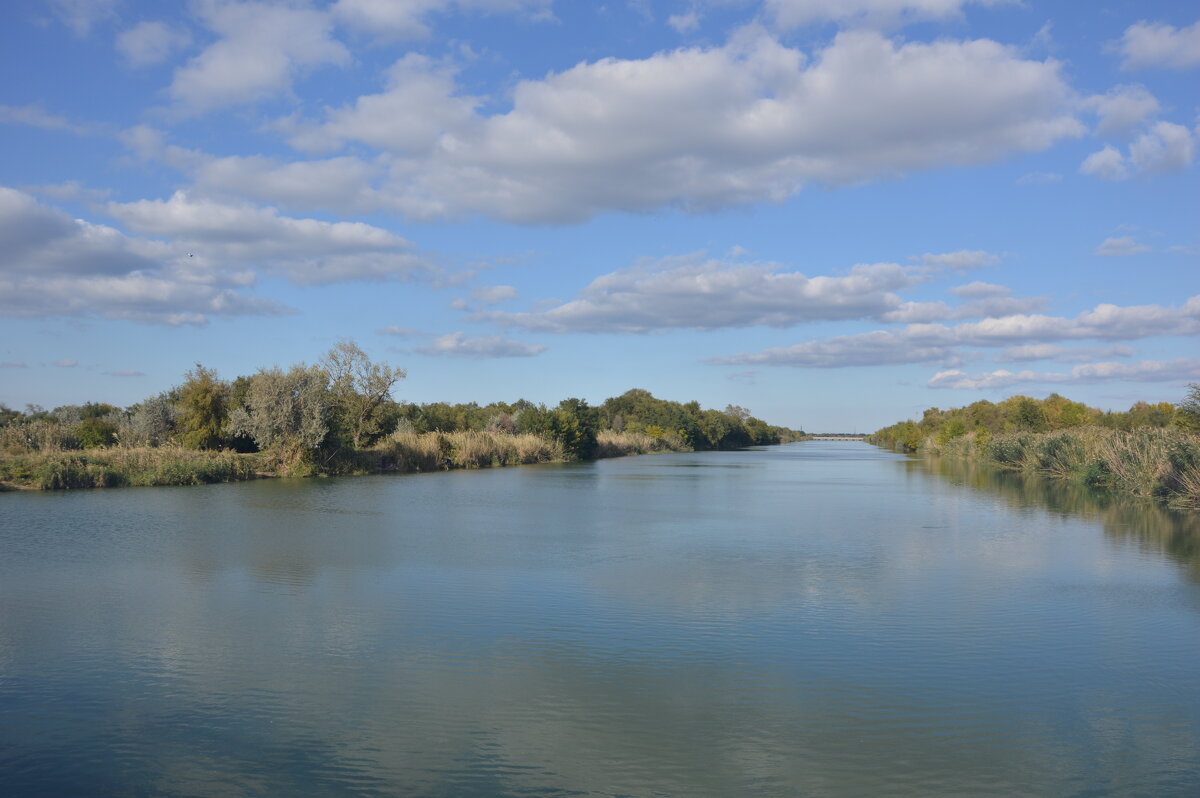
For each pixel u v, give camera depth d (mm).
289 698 8984
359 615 12570
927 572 16625
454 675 9805
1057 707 8953
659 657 10602
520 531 22469
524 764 7375
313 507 27891
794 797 6793
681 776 7168
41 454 36000
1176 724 8508
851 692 9359
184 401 44906
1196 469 29000
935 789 6980
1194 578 16078
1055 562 17938
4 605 13016
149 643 10977
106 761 7395
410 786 6938
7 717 8406
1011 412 77938
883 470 60688
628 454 94188
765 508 30016
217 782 7000
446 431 71000
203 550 18406
